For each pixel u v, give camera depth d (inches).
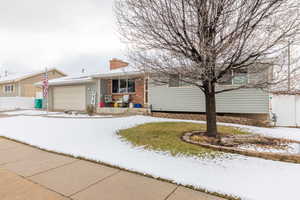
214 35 168.2
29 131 267.3
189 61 182.5
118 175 125.0
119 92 519.8
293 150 185.6
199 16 161.3
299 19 153.7
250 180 117.0
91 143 205.9
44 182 113.0
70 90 617.0
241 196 97.5
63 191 101.7
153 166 139.2
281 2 148.3
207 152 168.2
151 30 181.2
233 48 162.7
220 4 156.5
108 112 494.3
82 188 105.7
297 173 127.4
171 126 292.7
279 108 378.9
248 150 173.0
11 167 137.9
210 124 222.5
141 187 107.9
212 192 102.3
